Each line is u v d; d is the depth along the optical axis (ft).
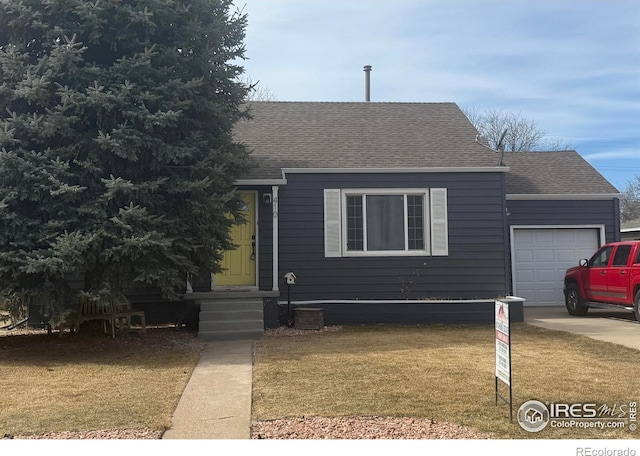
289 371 23.71
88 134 29.66
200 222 31.48
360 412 17.75
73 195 28.40
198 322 36.70
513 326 36.73
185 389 21.22
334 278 41.27
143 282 31.86
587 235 50.47
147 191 30.22
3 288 28.37
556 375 22.07
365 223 42.01
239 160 34.17
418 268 41.81
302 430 16.22
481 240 42.22
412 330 36.40
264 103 53.21
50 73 28.55
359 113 52.06
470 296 41.83
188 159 31.91
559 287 50.11
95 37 29.55
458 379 21.70
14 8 28.73
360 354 27.25
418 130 48.67
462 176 42.45
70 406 18.89
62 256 27.02
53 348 30.66
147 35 30.86
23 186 28.45
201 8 32.19
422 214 42.47
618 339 30.48
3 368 25.38
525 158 57.21
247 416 17.76
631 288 36.65
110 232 28.45
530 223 49.80
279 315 39.73
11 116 30.07
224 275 40.60
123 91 28.84
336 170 41.50
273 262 38.99
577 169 54.34
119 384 22.06
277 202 40.24
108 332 35.19
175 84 30.37
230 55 34.19
